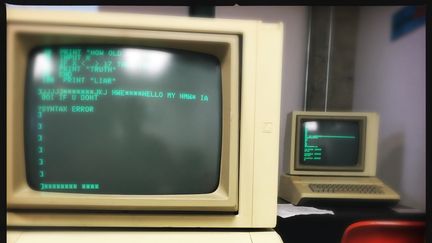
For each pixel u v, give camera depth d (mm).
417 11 1277
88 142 683
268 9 1620
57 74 670
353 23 1695
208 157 723
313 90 1638
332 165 1188
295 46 1677
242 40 678
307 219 918
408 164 1315
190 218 689
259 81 686
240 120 687
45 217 659
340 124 1199
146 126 695
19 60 644
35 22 624
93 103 679
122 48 684
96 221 671
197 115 716
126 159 693
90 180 688
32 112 673
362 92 1678
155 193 703
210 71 724
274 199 701
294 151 1175
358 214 935
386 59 1495
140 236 667
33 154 678
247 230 712
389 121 1466
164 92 700
